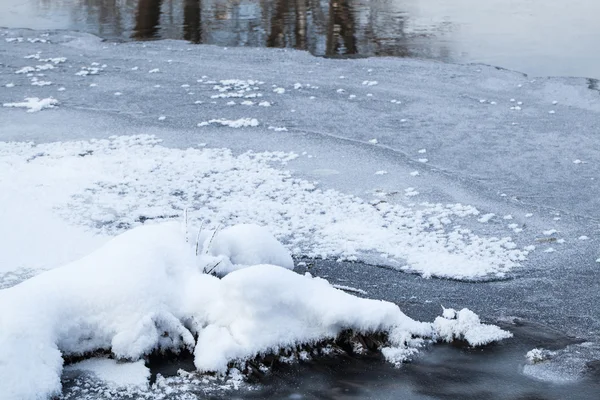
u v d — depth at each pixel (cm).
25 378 539
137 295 605
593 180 1019
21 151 1105
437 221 887
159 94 1409
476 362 612
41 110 1318
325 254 802
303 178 1014
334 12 2208
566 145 1148
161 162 1064
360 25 2023
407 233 857
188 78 1516
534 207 937
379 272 771
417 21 2092
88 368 588
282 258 746
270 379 584
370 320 621
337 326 620
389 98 1380
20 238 819
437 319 650
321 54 1702
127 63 1638
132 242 650
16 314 568
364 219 891
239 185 984
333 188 982
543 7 2325
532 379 588
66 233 834
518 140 1171
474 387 577
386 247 822
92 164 1048
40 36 1900
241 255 723
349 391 571
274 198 945
